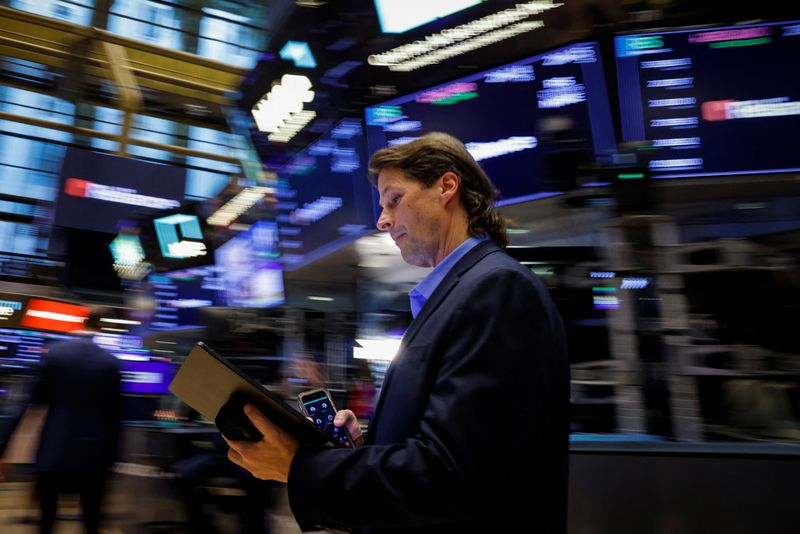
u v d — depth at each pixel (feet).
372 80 13.83
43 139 33.30
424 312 2.76
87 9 30.58
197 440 10.91
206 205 20.94
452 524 2.48
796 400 8.16
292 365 12.44
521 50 11.59
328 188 15.87
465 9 12.01
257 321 13.16
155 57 30.66
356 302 16.30
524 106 11.66
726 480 6.19
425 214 3.04
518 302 2.49
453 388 2.33
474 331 2.42
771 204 10.85
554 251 10.21
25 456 8.64
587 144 10.96
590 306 9.93
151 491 11.13
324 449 2.55
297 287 17.38
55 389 8.74
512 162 11.84
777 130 10.24
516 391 2.31
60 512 13.52
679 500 6.28
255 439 2.69
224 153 33.17
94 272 24.70
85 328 9.50
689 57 10.52
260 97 17.33
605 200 9.00
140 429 11.62
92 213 25.41
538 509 2.50
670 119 10.65
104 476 9.02
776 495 6.04
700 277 8.99
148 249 20.34
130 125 30.12
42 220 32.42
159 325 19.13
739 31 10.27
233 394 2.58
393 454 2.31
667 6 10.39
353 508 2.31
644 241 8.65
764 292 8.74
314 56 14.74
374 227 15.28
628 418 8.57
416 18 12.61
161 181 26.94
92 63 29.58
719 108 10.46
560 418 2.61
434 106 13.05
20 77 29.78
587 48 10.92
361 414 12.70
